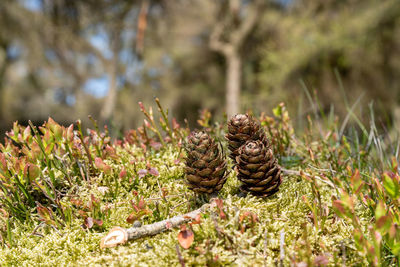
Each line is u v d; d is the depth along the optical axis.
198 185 0.29
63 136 0.32
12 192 0.31
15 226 0.31
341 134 0.39
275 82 1.81
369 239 0.28
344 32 1.74
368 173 0.35
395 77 1.65
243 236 0.28
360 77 1.70
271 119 0.39
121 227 0.29
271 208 0.30
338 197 0.31
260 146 0.30
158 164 0.34
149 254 0.28
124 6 1.77
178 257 0.27
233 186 0.32
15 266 0.29
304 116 0.46
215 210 0.29
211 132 0.39
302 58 1.78
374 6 1.73
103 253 0.28
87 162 0.34
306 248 0.27
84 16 1.76
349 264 0.27
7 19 1.89
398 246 0.25
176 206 0.30
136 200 0.31
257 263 0.27
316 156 0.37
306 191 0.32
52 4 1.69
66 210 0.30
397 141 0.38
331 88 1.71
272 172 0.30
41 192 0.32
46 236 0.30
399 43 1.66
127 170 0.34
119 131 0.43
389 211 0.28
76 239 0.29
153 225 0.29
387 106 1.58
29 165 0.30
